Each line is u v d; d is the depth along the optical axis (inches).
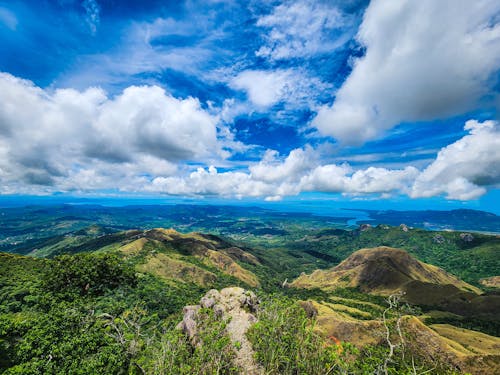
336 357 866.1
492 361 2148.1
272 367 882.1
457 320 4205.2
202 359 866.1
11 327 1238.9
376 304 5359.3
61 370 1031.6
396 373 933.2
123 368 1088.8
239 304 1456.7
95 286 2544.3
